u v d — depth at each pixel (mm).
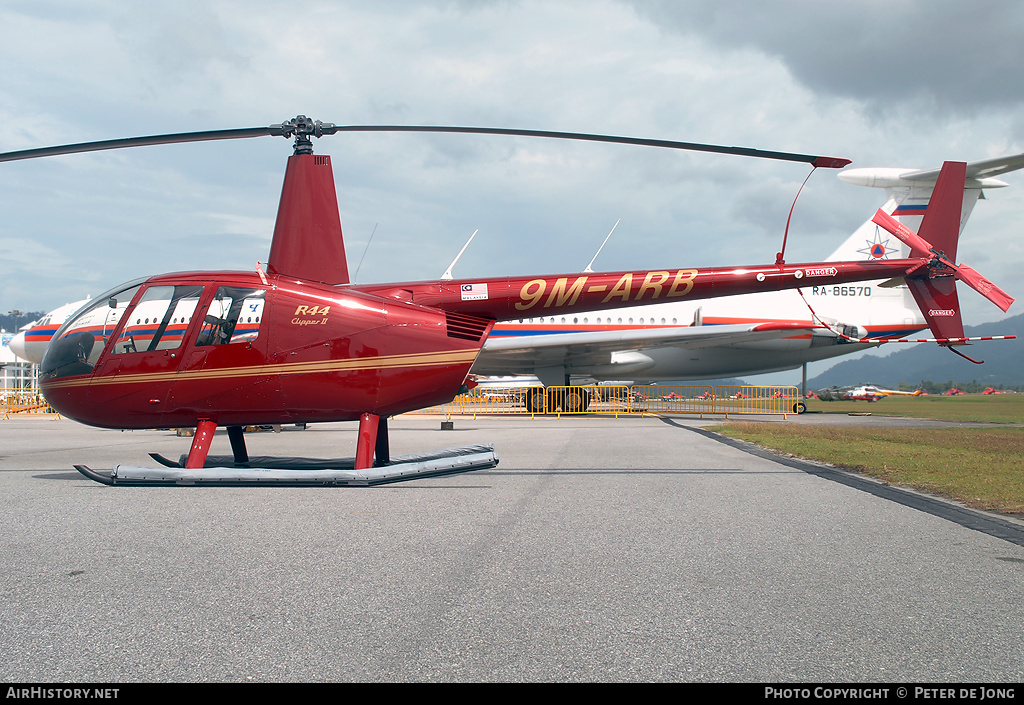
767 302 24391
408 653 2443
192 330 6785
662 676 2258
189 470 6430
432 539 4262
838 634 2666
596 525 4723
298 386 6805
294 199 7027
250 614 2850
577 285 8016
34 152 6574
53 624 2725
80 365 6922
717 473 7629
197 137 6684
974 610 2965
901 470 7703
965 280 8953
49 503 5523
